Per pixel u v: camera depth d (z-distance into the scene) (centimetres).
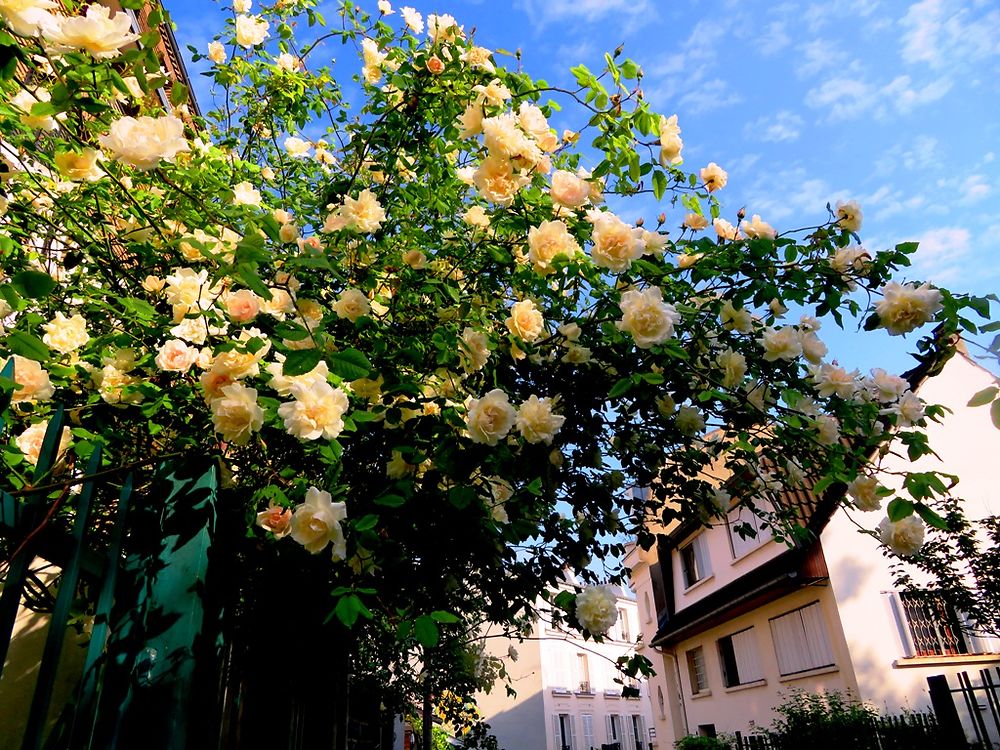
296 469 212
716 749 1023
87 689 121
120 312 241
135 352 205
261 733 247
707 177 307
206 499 158
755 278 278
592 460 340
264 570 202
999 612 736
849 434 296
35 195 253
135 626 142
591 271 240
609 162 263
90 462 132
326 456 180
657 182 258
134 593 145
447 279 281
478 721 920
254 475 206
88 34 137
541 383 323
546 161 237
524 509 262
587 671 3180
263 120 404
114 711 133
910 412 275
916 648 851
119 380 195
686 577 1485
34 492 115
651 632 1880
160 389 190
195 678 146
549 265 229
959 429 982
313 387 159
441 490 223
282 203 353
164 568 149
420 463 210
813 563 914
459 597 338
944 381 1020
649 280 271
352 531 179
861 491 272
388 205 334
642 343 222
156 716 134
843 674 852
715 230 320
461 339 243
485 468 214
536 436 200
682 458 396
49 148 240
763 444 350
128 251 255
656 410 329
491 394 190
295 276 225
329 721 361
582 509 358
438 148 320
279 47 380
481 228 290
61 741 135
